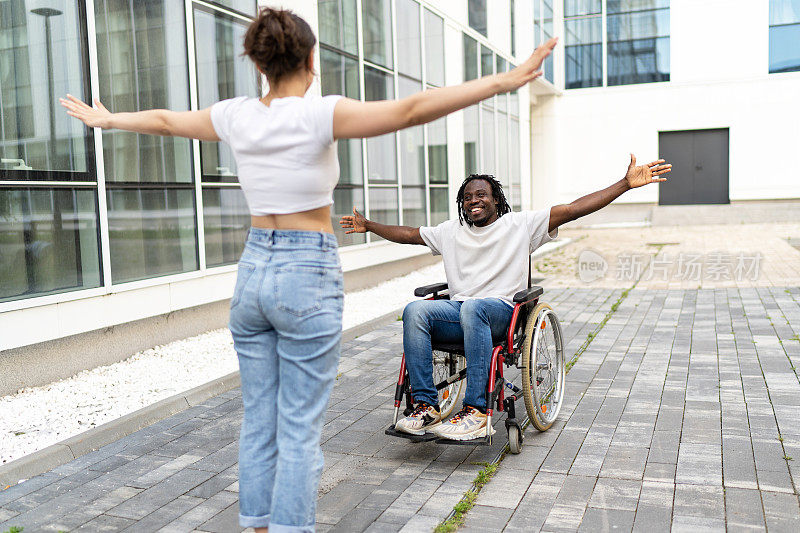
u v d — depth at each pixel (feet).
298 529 6.59
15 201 14.05
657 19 60.18
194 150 18.81
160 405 12.75
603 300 25.22
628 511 8.54
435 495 9.21
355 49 27.14
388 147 29.96
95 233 15.89
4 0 13.85
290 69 6.51
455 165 37.04
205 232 19.27
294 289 6.45
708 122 59.77
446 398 12.64
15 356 13.91
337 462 10.52
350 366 16.33
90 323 15.52
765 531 7.92
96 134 15.88
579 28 62.54
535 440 11.26
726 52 58.75
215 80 19.79
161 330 17.93
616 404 13.05
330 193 6.75
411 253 32.53
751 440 10.89
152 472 10.19
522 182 51.01
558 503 8.84
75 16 15.48
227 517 8.72
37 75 14.60
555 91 60.34
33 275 14.42
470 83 5.97
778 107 58.03
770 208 57.41
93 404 13.15
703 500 8.79
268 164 6.43
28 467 10.06
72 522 8.61
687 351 17.13
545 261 38.01
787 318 20.75
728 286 27.71
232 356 16.84
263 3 21.65
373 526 8.34
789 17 57.31
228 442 11.42
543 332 11.79
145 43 17.38
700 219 58.54
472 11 39.88
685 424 11.76
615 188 10.36
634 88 61.36
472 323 10.36
